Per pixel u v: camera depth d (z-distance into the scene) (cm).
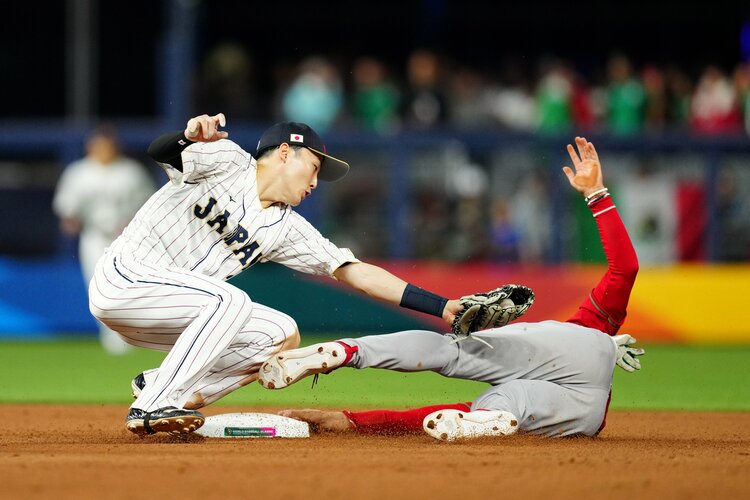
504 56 7512
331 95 6253
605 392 2042
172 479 1542
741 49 7512
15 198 5775
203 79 6481
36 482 1515
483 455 1788
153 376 2058
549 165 5678
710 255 5769
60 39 7156
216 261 1992
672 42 7569
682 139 5747
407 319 5188
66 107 7200
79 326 5562
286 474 1589
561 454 1814
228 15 7375
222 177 1956
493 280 5388
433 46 7525
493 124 6316
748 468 1697
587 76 7475
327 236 5603
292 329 2102
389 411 2161
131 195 4500
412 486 1505
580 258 5653
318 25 7425
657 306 5459
